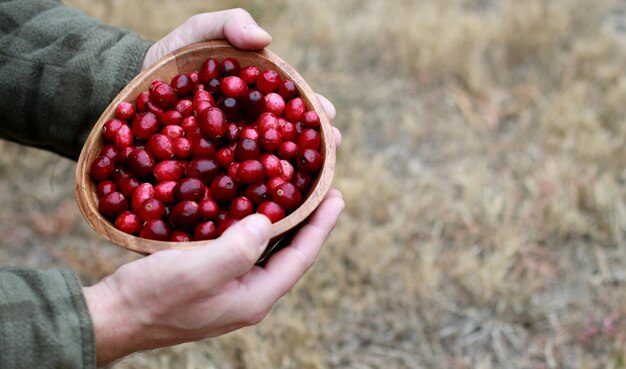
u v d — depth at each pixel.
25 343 0.41
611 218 0.85
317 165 0.51
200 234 0.48
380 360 0.77
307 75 1.07
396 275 0.83
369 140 0.99
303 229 0.49
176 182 0.52
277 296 0.47
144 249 0.46
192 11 1.16
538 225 0.85
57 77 0.55
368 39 1.14
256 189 0.50
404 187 0.91
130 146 0.53
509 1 1.19
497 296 0.80
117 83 0.56
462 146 0.97
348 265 0.84
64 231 0.88
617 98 0.99
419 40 1.10
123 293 0.44
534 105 1.02
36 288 0.42
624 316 0.78
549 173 0.89
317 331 0.78
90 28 0.56
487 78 1.06
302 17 1.18
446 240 0.86
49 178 0.94
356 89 1.07
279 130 0.53
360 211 0.88
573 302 0.80
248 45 0.55
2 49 0.54
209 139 0.53
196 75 0.56
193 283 0.42
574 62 1.07
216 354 0.75
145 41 0.58
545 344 0.77
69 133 0.56
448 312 0.80
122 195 0.50
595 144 0.92
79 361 0.42
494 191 0.89
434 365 0.76
